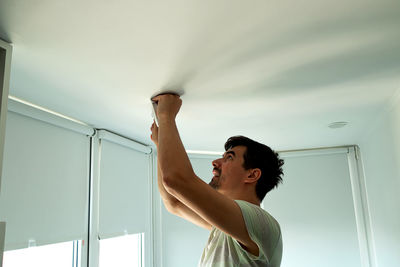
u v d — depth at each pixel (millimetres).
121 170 3320
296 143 3941
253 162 1404
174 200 1652
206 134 3350
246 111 2607
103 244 3188
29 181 2252
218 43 1542
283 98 2324
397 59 1764
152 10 1276
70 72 1816
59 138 2561
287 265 4137
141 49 1575
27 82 1946
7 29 1380
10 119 2158
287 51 1638
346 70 1885
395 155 2518
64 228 2525
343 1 1261
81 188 2752
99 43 1512
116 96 2191
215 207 1083
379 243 3551
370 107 2611
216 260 1214
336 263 4016
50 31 1404
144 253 3646
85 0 1210
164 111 1681
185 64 1746
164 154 1200
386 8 1312
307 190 4250
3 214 2051
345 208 4109
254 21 1371
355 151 4172
